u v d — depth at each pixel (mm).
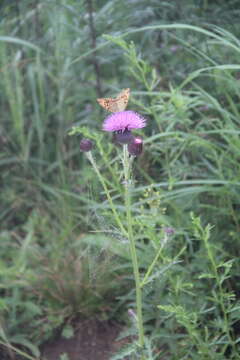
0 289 1277
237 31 1229
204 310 1074
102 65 1520
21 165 1481
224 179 1134
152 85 1131
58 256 1270
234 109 1161
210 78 1243
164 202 1154
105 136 1364
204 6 1255
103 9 1339
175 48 1315
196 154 1229
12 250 1352
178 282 1034
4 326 1195
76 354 1162
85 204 1354
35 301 1253
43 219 1360
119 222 959
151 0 1264
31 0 1415
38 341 1183
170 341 1077
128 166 945
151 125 1288
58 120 1494
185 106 1119
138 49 1358
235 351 1014
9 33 1521
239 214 1164
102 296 1219
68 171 1426
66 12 1429
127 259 1177
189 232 1147
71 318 1211
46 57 1468
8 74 1495
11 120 1532
